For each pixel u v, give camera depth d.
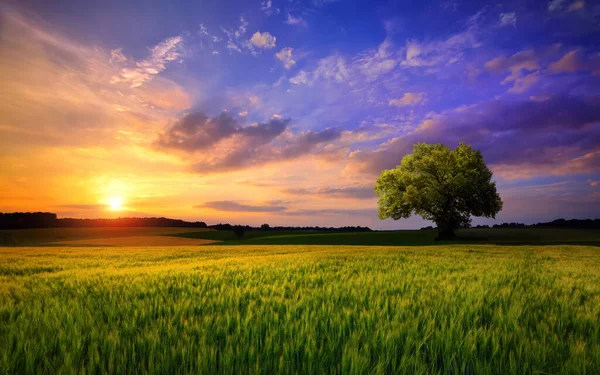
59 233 85.38
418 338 3.98
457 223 57.72
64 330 4.27
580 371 3.08
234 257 20.84
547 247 34.38
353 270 12.24
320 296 6.71
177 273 11.40
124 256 23.11
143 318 5.09
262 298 6.43
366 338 4.03
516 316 4.98
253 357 3.34
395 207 60.41
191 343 3.65
